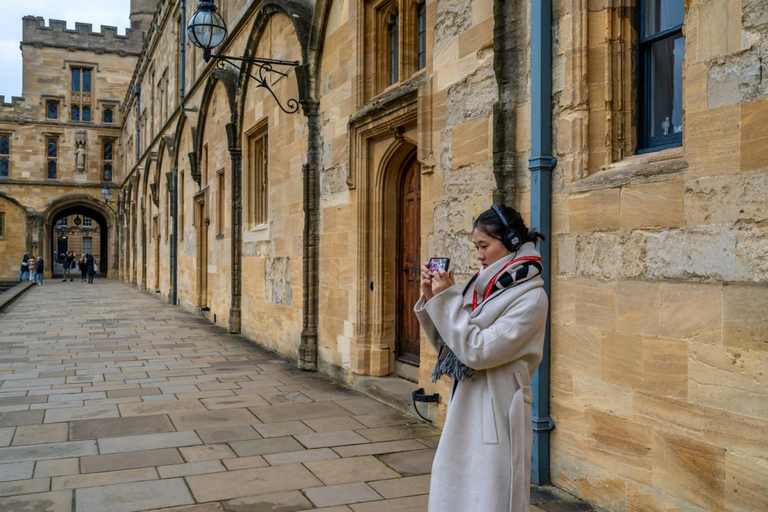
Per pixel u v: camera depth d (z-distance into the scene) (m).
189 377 7.85
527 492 2.29
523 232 2.40
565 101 4.03
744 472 2.89
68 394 6.82
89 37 39.97
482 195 4.87
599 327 3.75
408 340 6.92
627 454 3.54
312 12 8.69
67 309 17.70
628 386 3.54
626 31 3.90
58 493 3.94
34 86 38.59
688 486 3.18
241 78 11.57
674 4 3.67
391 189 7.09
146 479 4.21
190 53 18.22
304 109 8.37
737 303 2.93
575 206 3.95
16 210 37.38
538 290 2.32
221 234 13.85
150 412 6.05
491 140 4.76
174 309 17.92
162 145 22.17
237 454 4.77
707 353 3.08
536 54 4.16
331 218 7.85
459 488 2.27
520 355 2.30
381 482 4.20
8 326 13.27
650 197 3.42
